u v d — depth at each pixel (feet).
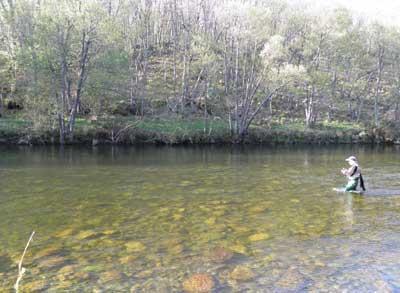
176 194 53.26
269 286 24.98
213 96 178.70
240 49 156.46
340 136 164.96
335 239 34.55
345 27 172.24
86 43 126.00
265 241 33.81
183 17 236.22
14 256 29.66
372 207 46.52
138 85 172.55
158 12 245.45
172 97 179.42
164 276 26.32
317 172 76.13
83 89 134.41
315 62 174.40
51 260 28.94
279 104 199.00
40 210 43.55
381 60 193.67
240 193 54.34
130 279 25.84
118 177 66.95
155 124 152.35
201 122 160.76
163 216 41.60
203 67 163.32
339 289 24.72
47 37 119.14
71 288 24.45
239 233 35.94
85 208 44.73
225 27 154.92
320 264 28.78
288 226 38.37
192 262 28.84
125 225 38.09
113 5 191.52
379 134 168.96
